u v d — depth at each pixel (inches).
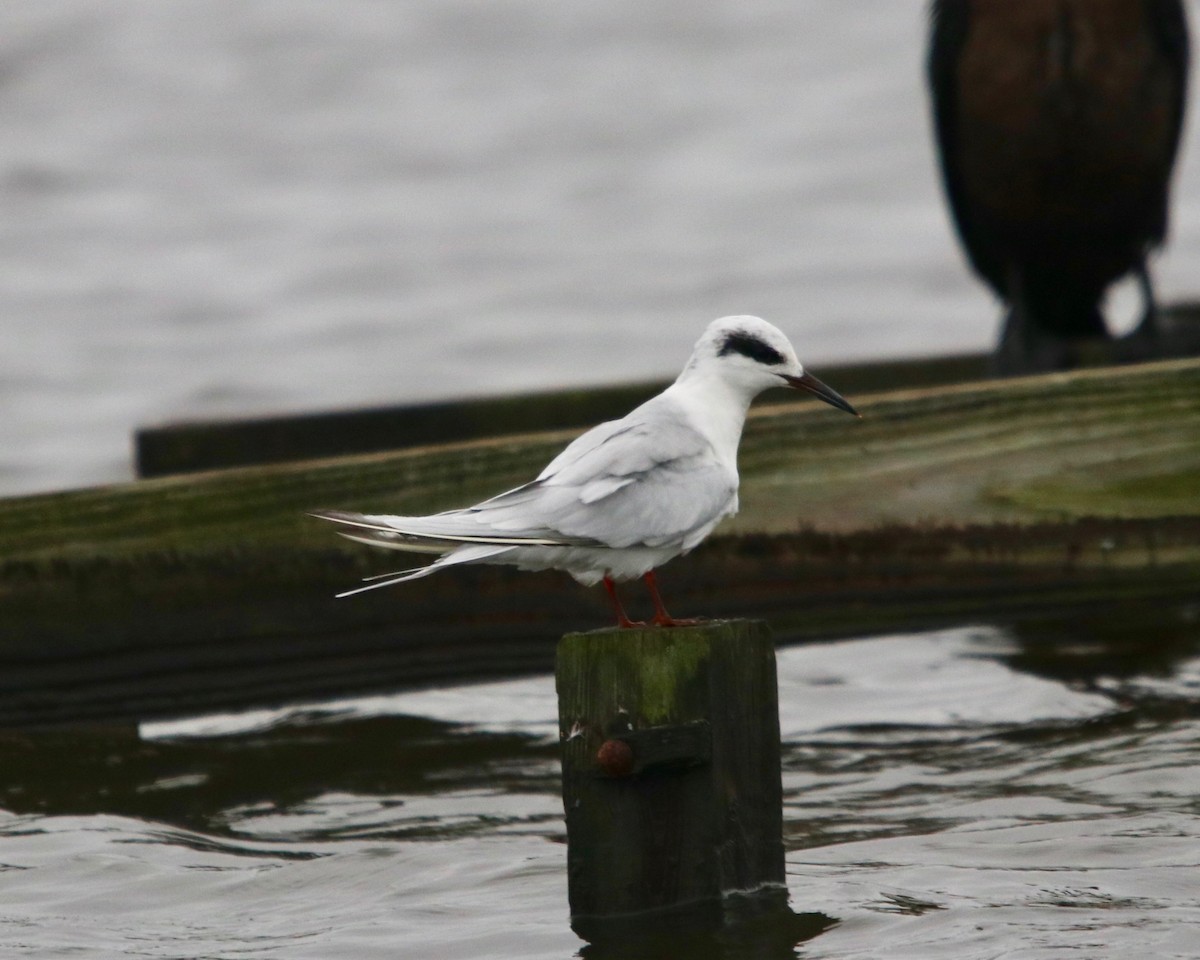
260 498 414.3
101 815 412.5
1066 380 433.1
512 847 378.6
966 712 474.0
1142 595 438.0
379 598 423.5
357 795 425.4
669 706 298.8
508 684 523.2
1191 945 300.2
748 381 358.0
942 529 429.4
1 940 332.8
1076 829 365.1
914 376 672.4
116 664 414.6
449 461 415.2
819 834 378.6
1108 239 649.6
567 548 324.8
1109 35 609.3
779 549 427.2
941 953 302.5
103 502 410.9
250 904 352.2
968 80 629.0
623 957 308.7
